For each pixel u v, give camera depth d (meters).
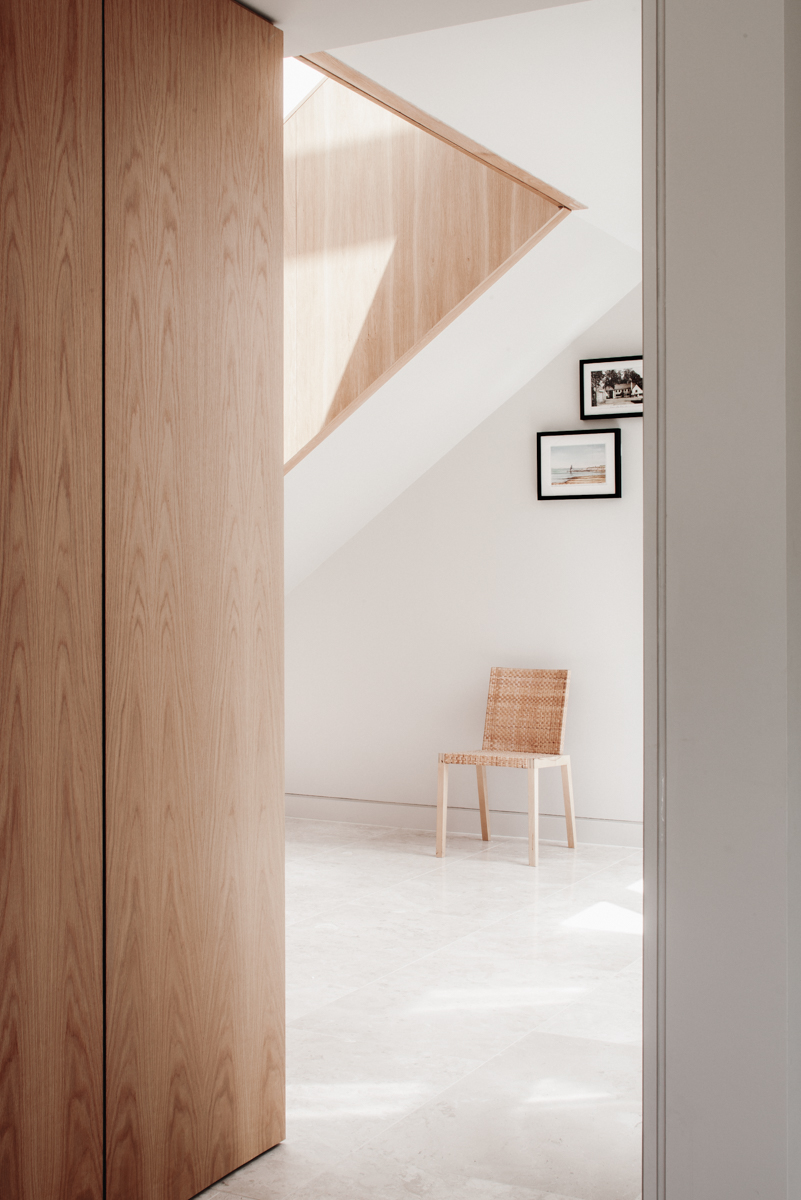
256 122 2.09
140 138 1.81
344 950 3.23
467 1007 2.73
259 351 2.11
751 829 1.23
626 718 4.70
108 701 1.75
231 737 2.02
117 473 1.77
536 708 4.75
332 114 4.10
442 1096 2.22
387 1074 2.33
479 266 3.78
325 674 5.36
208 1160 1.91
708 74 1.26
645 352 1.30
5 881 1.56
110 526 1.75
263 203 2.12
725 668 1.25
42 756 1.62
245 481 2.07
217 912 1.97
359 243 4.04
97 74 1.72
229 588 2.02
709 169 1.26
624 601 4.70
